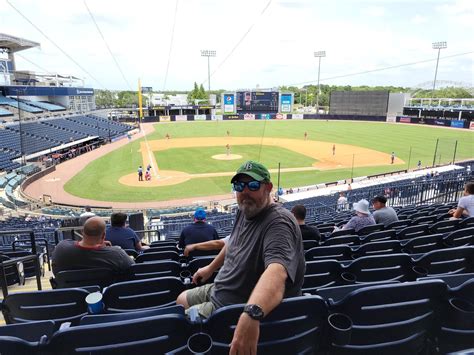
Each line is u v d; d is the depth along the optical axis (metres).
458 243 4.69
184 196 22.33
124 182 25.58
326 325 2.22
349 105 72.50
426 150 37.75
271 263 1.98
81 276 4.05
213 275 3.92
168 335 2.06
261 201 2.33
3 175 26.30
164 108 76.69
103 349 1.97
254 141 45.34
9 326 2.43
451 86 121.06
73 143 39.62
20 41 44.28
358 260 3.44
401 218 8.07
